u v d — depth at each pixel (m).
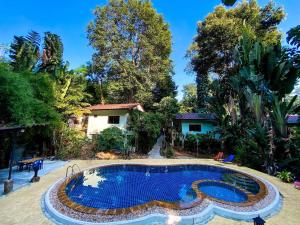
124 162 14.77
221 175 12.52
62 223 5.74
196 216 5.98
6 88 8.76
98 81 29.73
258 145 13.20
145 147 19.33
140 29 28.61
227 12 23.95
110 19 27.23
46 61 17.31
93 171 12.54
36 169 9.59
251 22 22.52
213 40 22.72
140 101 27.27
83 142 17.39
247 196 8.03
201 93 29.05
